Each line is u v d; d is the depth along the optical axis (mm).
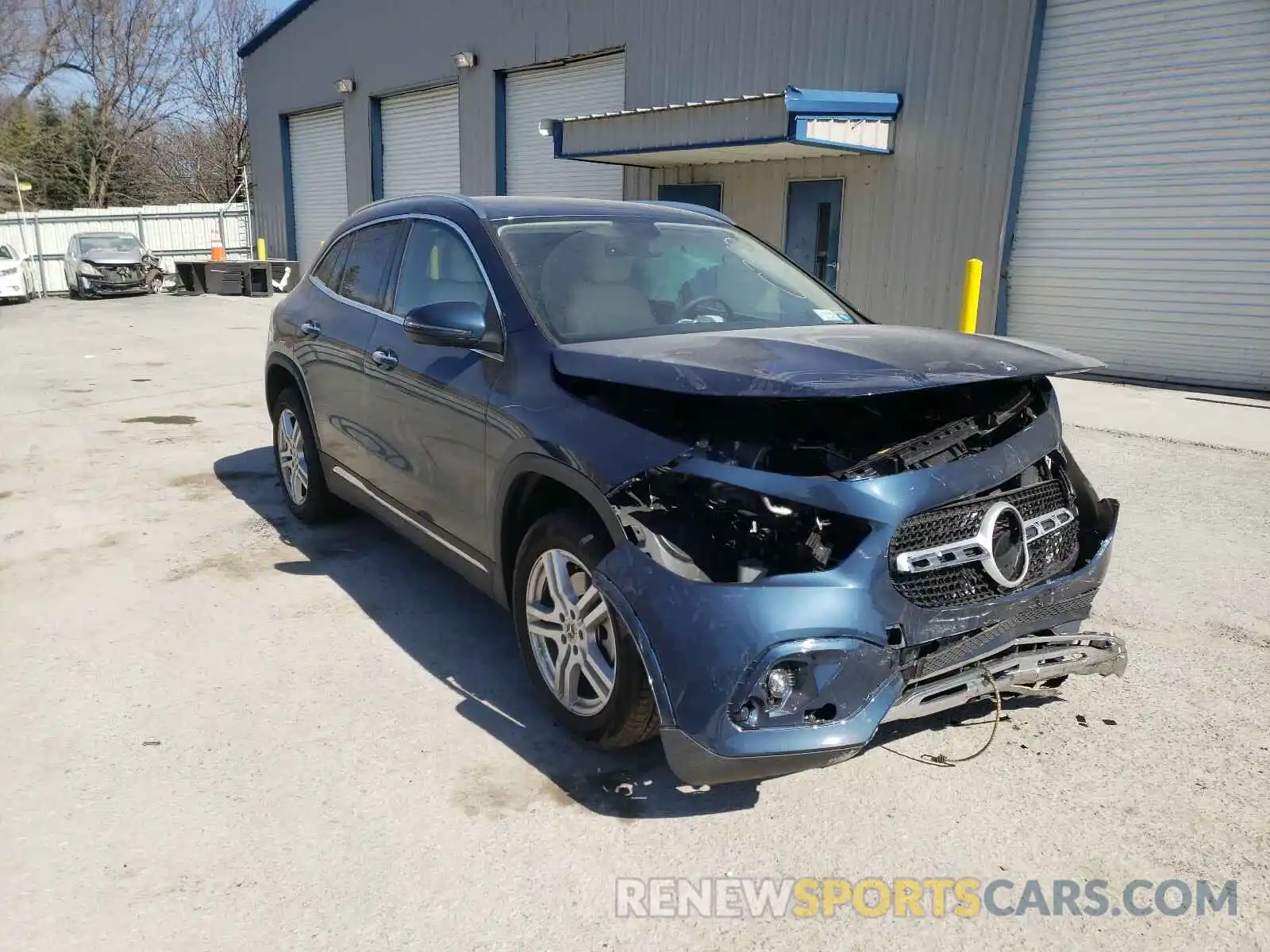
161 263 27297
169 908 2496
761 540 2664
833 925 2471
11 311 20812
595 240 4004
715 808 2951
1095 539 3252
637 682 2863
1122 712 3518
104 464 7109
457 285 3959
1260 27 9828
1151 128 10695
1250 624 4281
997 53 11664
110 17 43219
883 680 2648
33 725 3383
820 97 11859
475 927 2451
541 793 3020
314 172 27047
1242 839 2803
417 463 4078
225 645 4039
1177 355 10914
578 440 3023
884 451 2725
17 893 2543
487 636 4152
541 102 19141
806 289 4301
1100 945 2404
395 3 22188
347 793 3000
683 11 15609
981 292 12297
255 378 11242
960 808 2947
